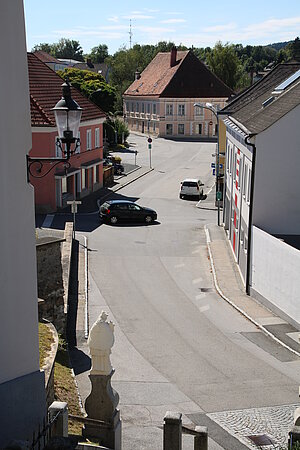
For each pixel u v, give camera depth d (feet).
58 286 63.98
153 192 171.22
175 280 92.68
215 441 43.55
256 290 84.02
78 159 150.82
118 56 434.71
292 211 86.07
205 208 151.02
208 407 50.06
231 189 112.68
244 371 59.00
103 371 30.68
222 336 69.51
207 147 274.36
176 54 323.98
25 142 26.89
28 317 27.63
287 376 57.98
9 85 25.52
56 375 49.52
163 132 314.55
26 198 27.09
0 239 25.46
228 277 94.32
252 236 85.76
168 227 128.98
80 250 107.65
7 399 26.23
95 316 74.90
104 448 28.81
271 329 71.82
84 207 145.79
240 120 101.04
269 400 51.93
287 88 101.40
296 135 84.12
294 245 83.30
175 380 56.13
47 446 22.94
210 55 363.56
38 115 130.72
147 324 72.95
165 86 310.65
